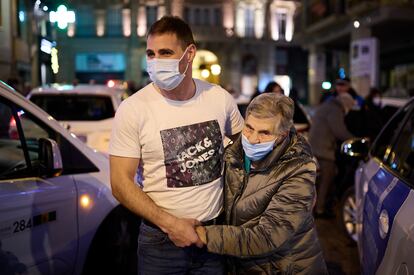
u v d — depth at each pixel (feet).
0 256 8.25
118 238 11.69
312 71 86.84
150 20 114.21
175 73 6.57
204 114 7.14
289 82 127.54
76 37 111.55
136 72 113.91
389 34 68.13
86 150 11.05
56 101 23.04
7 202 8.41
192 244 6.79
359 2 58.75
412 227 6.21
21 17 53.47
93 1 111.96
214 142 7.14
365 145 14.12
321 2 74.33
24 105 9.82
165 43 6.57
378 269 7.34
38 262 9.06
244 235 6.52
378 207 8.70
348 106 19.58
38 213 9.05
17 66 55.36
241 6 118.73
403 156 9.84
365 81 55.52
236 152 7.16
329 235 17.83
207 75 66.95
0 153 9.90
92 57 113.19
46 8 22.35
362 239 10.35
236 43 119.24
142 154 6.97
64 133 10.62
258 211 6.79
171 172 6.89
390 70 93.81
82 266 10.40
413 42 74.49
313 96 87.15
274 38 123.65
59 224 9.61
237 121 7.77
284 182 6.61
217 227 6.68
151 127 6.82
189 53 6.82
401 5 55.83
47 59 31.78
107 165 11.43
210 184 7.09
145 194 6.73
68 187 9.93
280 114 6.43
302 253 6.91
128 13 113.19
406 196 7.32
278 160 6.71
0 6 49.29
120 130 6.84
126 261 12.16
